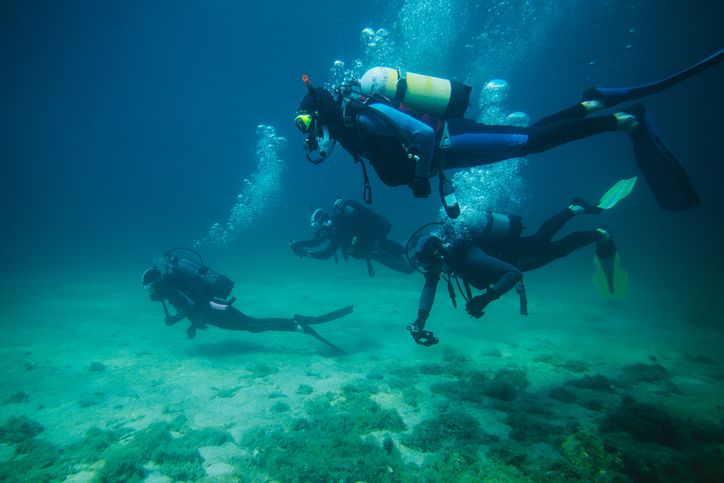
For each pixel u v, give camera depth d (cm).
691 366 438
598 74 4359
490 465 242
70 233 3997
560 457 248
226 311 496
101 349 539
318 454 263
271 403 355
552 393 358
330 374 435
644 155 217
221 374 438
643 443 251
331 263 1900
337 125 197
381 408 331
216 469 247
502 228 325
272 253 2400
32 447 277
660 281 1284
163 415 333
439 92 193
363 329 652
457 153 202
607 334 600
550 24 2653
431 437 280
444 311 802
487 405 338
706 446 252
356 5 2592
